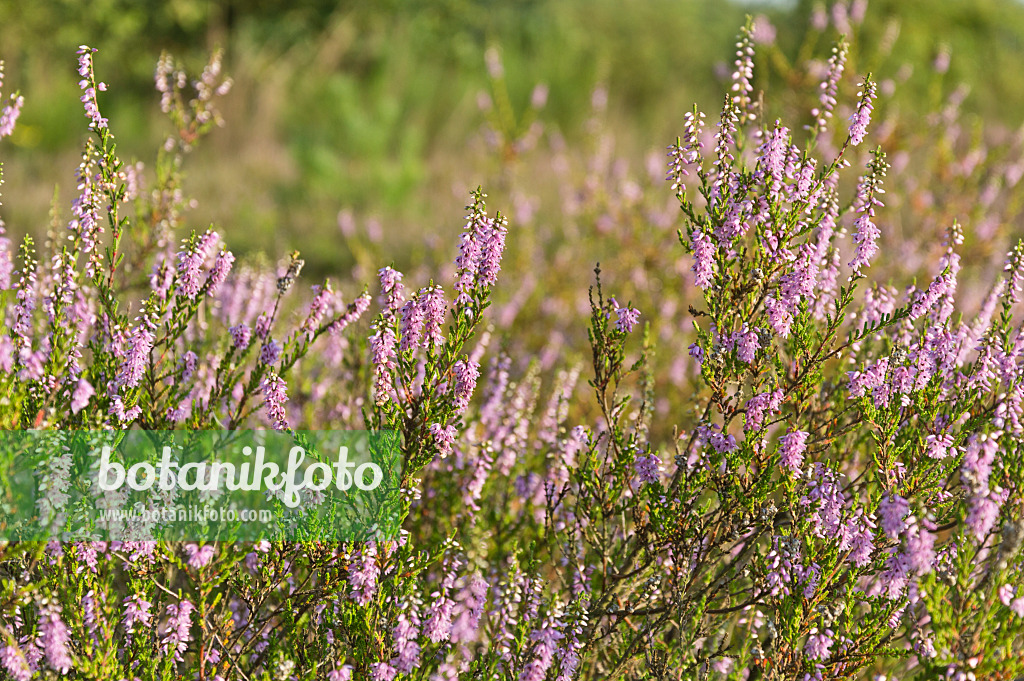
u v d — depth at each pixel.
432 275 7.14
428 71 16.98
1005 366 2.96
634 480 3.39
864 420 3.03
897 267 7.36
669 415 5.82
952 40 17.17
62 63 15.71
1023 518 2.70
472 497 3.62
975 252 7.54
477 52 18.44
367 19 18.59
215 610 3.17
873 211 2.99
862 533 2.79
